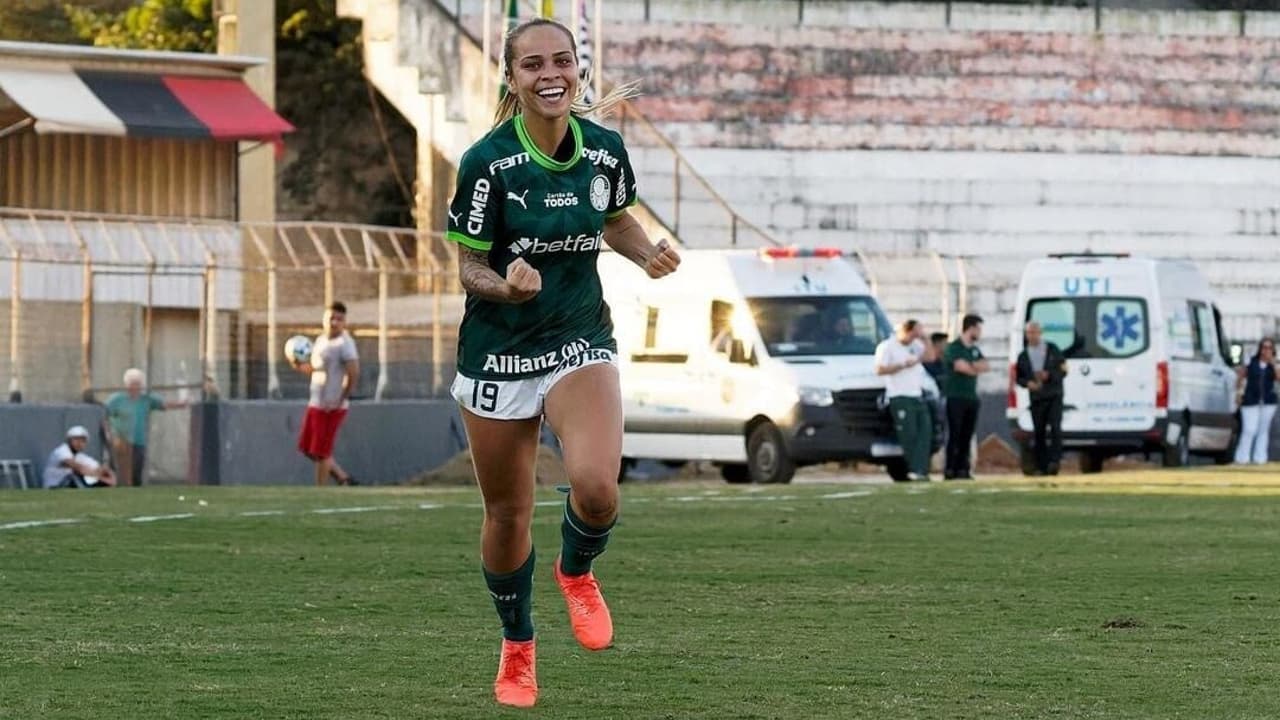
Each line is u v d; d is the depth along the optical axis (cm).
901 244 8656
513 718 1577
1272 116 9150
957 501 4244
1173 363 6619
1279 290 9038
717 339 5944
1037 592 2489
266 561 2852
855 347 5941
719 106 8650
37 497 4434
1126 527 3534
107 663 1856
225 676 1781
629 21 8681
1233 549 3088
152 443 6125
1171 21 9119
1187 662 1883
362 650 1950
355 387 6625
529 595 1638
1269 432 7856
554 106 1553
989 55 8925
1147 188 8962
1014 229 8781
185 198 7669
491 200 1562
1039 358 6231
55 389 6178
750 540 3241
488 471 1603
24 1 10088
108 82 7475
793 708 1625
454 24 8344
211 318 6178
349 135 10325
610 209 1614
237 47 8912
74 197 7588
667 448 6044
